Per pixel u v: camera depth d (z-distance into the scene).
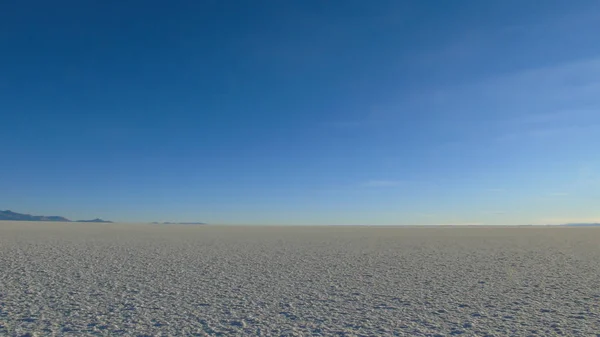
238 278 14.88
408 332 8.38
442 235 50.50
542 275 16.05
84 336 7.92
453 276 15.69
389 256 22.83
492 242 36.22
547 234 55.09
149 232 49.22
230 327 8.65
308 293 12.29
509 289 13.10
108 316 9.40
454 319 9.39
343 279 14.88
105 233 43.81
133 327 8.55
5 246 24.64
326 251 25.61
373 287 13.33
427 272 16.70
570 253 25.33
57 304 10.48
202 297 11.57
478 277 15.49
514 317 9.58
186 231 55.72
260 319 9.30
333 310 10.20
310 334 8.21
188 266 17.78
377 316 9.63
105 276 14.81
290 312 9.96
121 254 21.88
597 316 9.67
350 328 8.65
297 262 19.66
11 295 11.43
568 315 9.78
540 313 9.98
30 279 13.92
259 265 18.45
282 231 61.59
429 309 10.34
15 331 8.16
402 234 53.19
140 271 16.12
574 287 13.48
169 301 11.02
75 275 14.91
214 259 20.48
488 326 8.84
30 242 28.16
